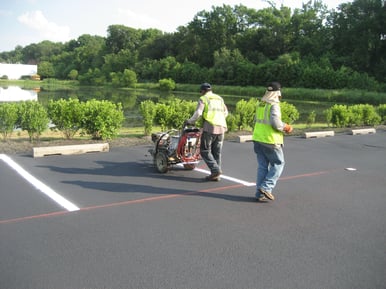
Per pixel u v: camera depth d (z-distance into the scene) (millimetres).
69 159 8328
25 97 40906
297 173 7961
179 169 7824
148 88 84000
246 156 9484
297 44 78562
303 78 63062
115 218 4984
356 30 67438
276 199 6059
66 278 3457
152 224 4816
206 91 6828
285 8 86875
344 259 4023
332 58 67875
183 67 86562
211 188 6527
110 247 4121
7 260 3762
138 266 3721
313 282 3531
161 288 3342
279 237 4547
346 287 3461
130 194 6031
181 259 3898
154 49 106875
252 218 5152
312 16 80750
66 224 4727
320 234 4684
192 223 4898
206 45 94250
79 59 123188
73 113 10789
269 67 69125
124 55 106875
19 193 5852
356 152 10906
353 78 57281
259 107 5863
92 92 60344
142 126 16625
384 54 65375
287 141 12648
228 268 3744
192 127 7445
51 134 12250
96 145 9242
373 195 6473
